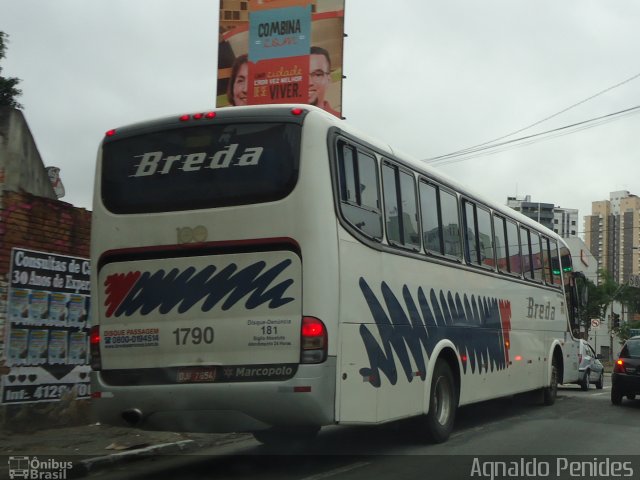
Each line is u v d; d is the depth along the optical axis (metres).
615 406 14.42
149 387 7.04
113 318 7.36
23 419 9.54
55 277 10.09
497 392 11.33
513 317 12.27
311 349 6.61
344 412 6.89
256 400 6.68
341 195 7.10
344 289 6.97
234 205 6.98
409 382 8.28
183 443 8.99
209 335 6.94
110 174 7.61
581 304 17.27
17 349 9.47
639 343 14.94
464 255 10.29
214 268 7.00
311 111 7.05
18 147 9.77
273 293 6.77
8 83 14.06
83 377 10.47
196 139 7.30
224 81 21.05
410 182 8.80
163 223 7.22
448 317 9.52
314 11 20.55
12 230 9.47
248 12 21.08
